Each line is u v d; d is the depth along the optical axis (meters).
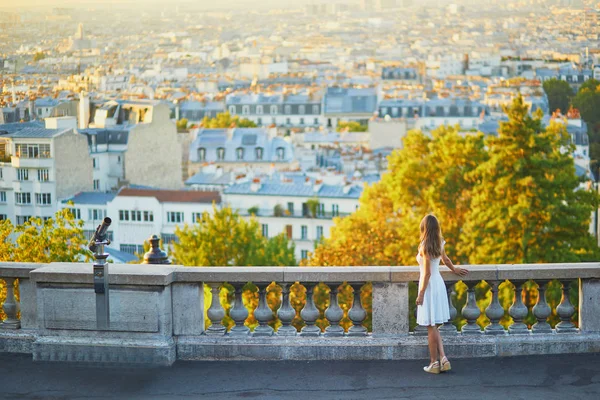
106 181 168.12
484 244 65.44
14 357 18.36
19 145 147.88
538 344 17.94
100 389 16.61
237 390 16.44
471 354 17.92
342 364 17.67
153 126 178.62
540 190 64.25
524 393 16.03
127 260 125.00
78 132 162.12
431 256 16.88
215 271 17.88
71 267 18.28
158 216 150.62
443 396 15.95
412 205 88.00
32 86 171.62
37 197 147.00
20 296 18.70
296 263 95.88
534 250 63.81
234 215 88.94
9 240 59.00
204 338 18.00
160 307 17.69
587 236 65.12
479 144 84.00
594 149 179.50
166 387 16.64
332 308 18.11
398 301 17.89
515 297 18.20
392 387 16.42
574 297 45.66
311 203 158.50
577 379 16.64
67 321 17.95
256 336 18.05
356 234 86.88
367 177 177.75
